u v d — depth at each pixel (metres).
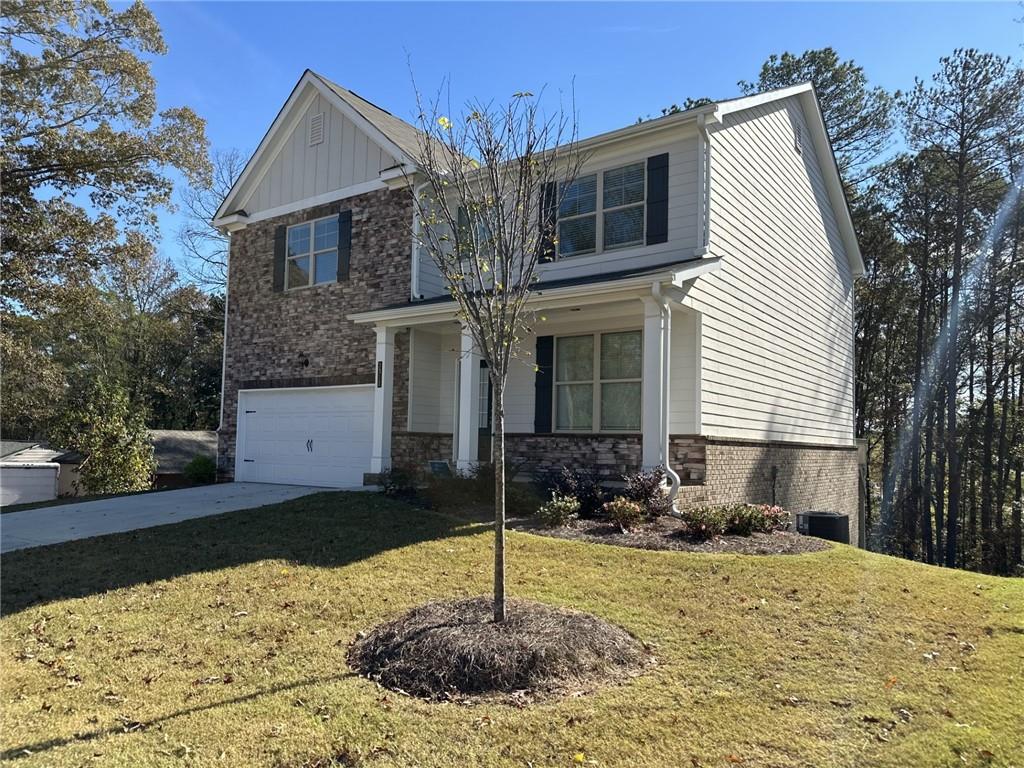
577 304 10.85
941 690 4.47
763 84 28.59
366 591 6.60
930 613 6.11
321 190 16.00
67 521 10.80
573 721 4.03
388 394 13.44
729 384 12.50
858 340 29.38
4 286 20.61
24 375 22.41
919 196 24.72
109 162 21.17
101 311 23.11
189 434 31.52
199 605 6.34
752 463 13.19
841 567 7.50
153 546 8.67
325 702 4.34
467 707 4.23
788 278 15.74
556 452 12.45
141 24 21.41
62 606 6.42
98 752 3.78
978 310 24.02
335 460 15.16
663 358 10.23
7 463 22.53
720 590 6.56
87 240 21.86
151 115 22.19
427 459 14.19
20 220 20.69
